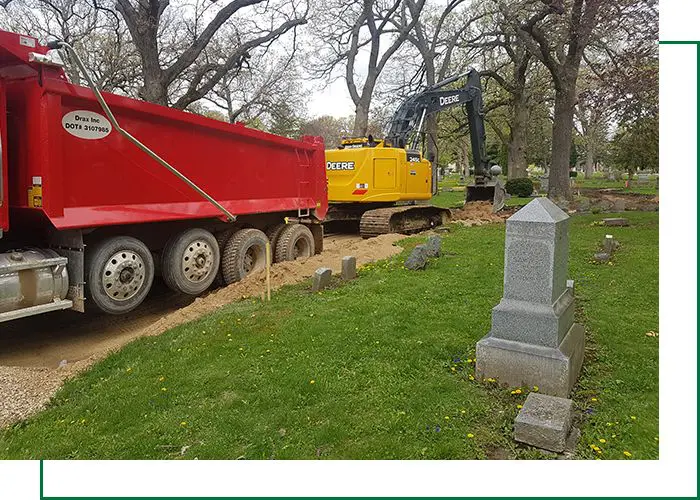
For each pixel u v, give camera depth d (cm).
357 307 642
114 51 2172
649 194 2783
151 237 713
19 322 707
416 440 349
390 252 1048
